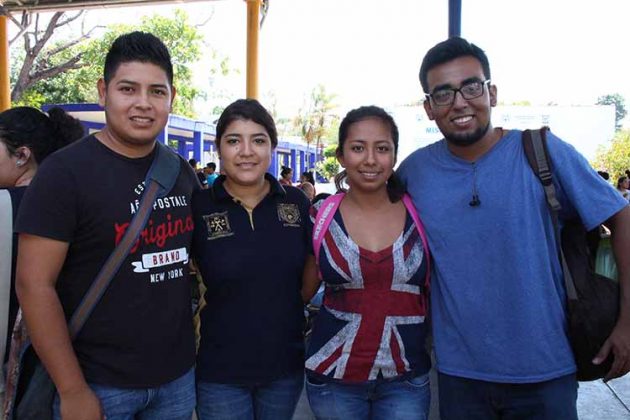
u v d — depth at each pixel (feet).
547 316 6.81
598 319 6.67
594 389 13.26
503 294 6.82
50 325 5.89
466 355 7.08
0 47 43.32
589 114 68.39
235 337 7.59
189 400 7.18
